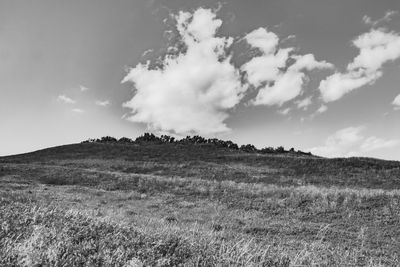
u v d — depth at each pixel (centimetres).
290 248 1210
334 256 991
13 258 446
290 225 1870
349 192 2800
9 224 606
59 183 3653
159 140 9569
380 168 5419
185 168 5534
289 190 2988
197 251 608
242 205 2541
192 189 3200
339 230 1823
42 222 661
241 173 5106
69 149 7894
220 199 2773
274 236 1580
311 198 2666
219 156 6906
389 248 1472
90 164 5925
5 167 4331
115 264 471
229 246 680
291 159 6312
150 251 547
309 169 5425
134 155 7050
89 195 2727
